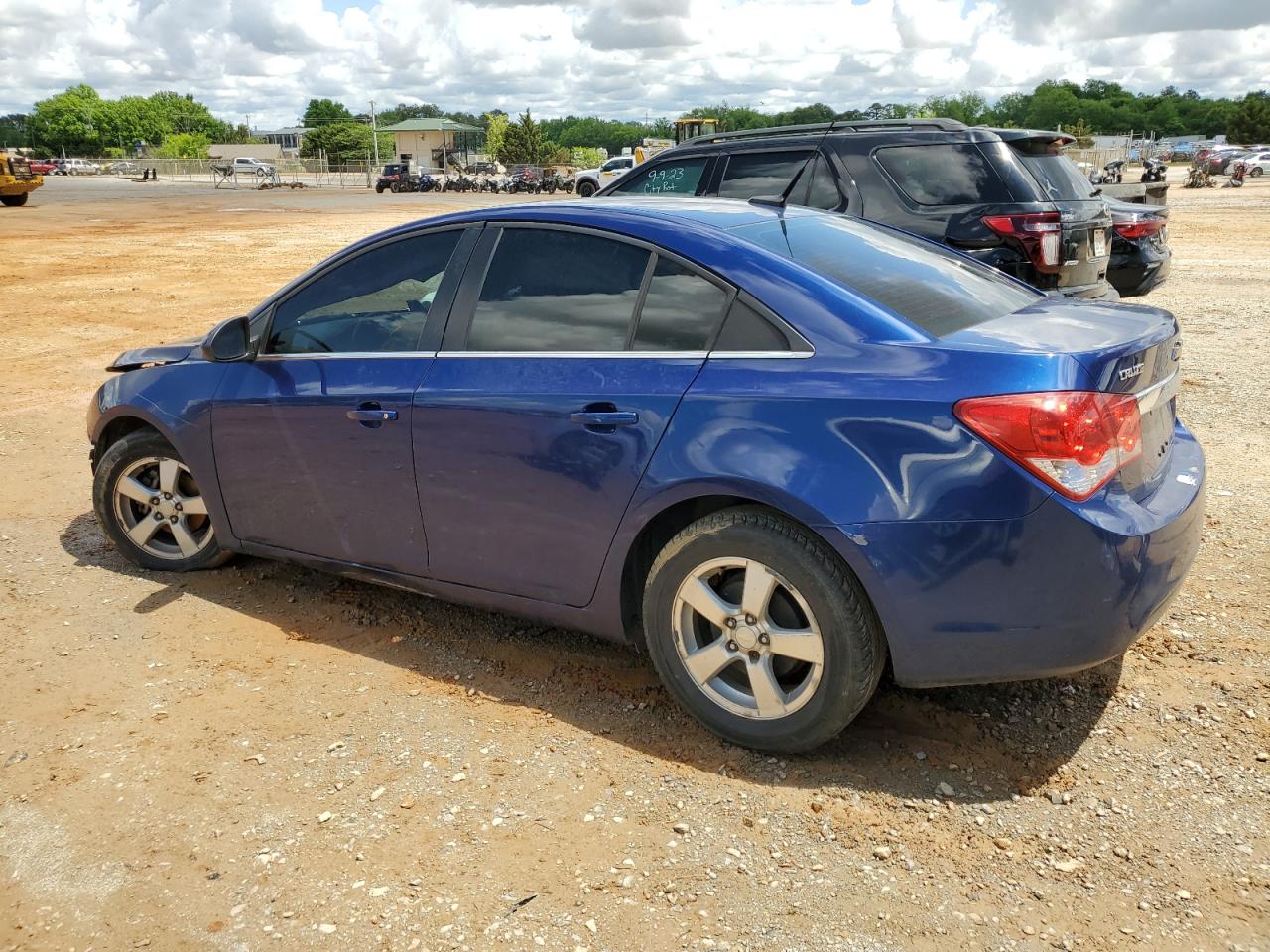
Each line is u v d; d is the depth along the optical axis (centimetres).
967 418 268
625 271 332
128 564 477
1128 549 270
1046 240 648
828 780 300
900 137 697
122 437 463
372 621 416
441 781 303
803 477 282
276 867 266
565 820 283
